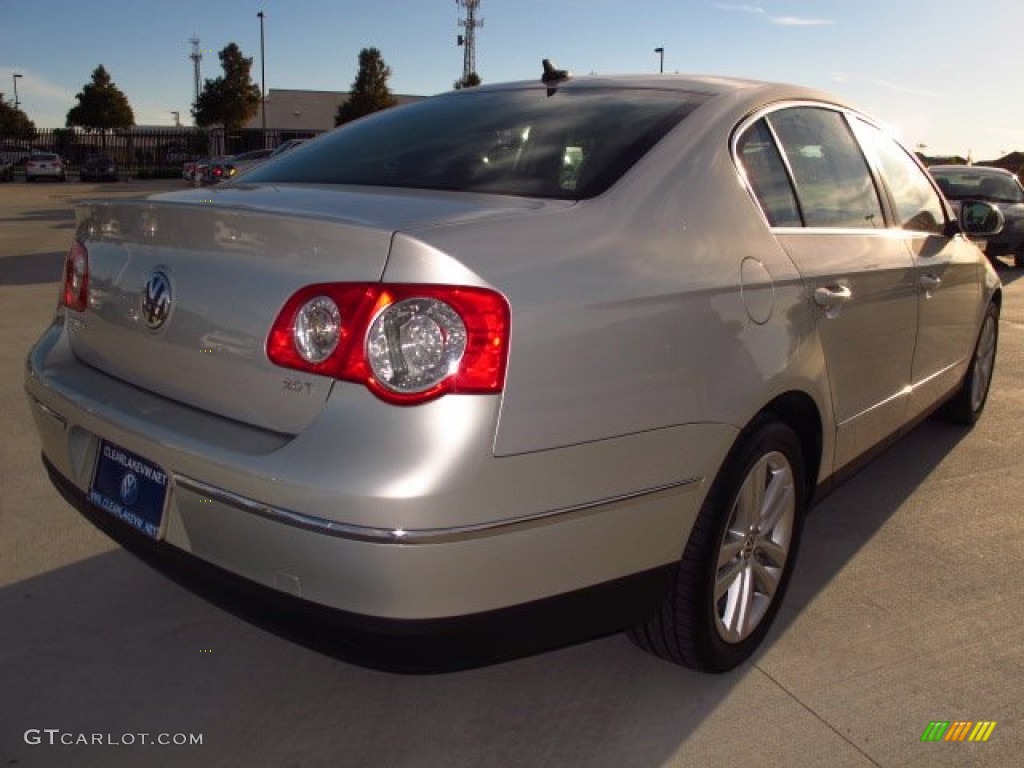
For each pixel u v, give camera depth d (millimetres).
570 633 2236
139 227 2465
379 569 1910
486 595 2027
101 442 2492
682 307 2316
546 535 2076
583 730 2506
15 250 12977
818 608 3168
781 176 2943
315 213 2143
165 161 56375
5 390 5465
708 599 2535
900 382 3615
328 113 60625
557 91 3135
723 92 2961
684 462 2322
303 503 1938
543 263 2111
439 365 1932
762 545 2789
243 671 2738
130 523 2357
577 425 2086
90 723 2484
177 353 2297
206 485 2102
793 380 2668
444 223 2086
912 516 3965
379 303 1942
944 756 2414
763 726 2527
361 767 2350
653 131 2662
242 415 2146
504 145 2750
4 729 2443
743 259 2566
